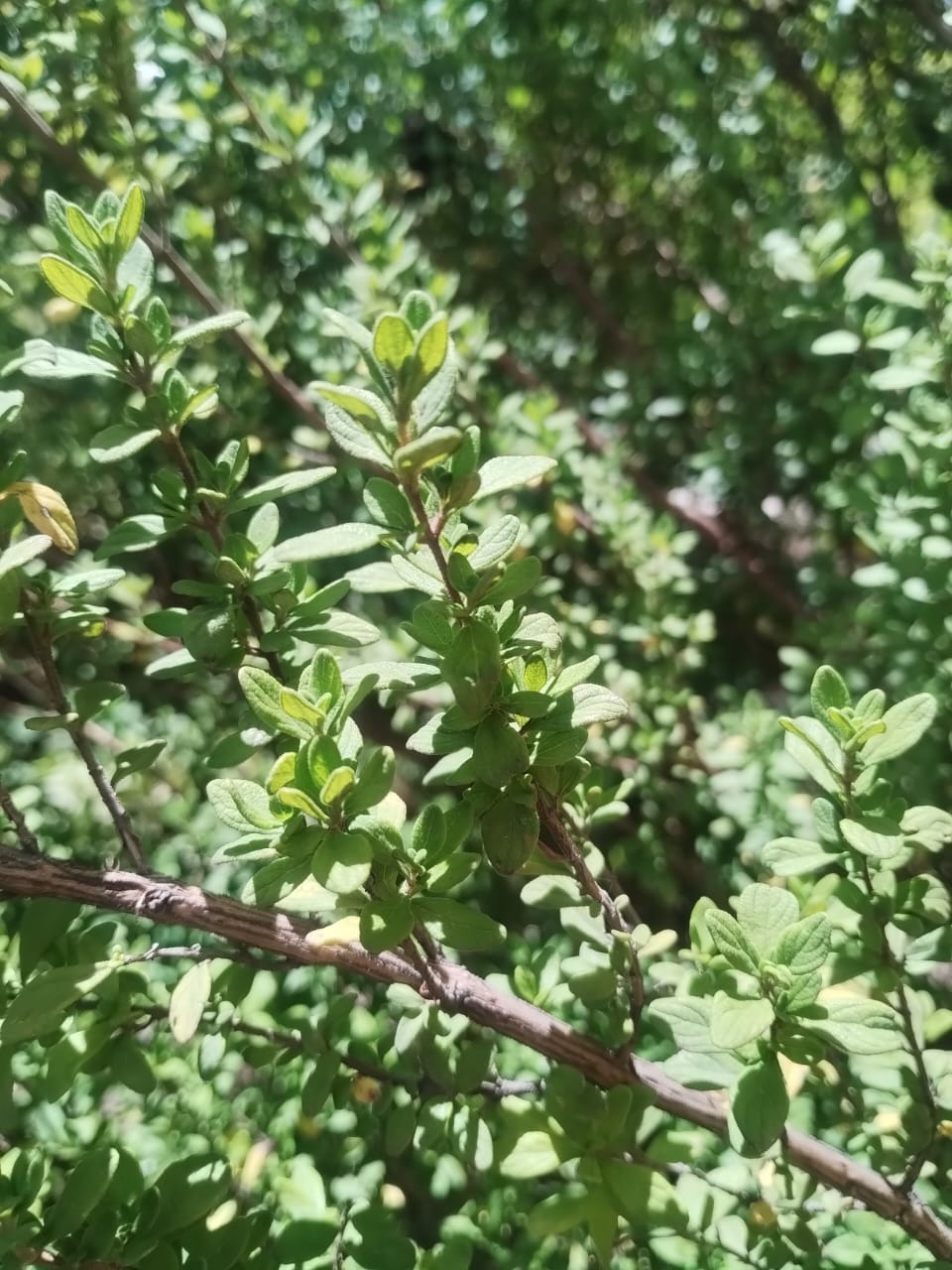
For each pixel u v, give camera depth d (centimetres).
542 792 16
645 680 37
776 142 49
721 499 49
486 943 15
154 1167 24
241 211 39
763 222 45
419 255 44
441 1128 19
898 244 42
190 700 42
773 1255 20
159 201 33
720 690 42
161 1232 17
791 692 41
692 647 38
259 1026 22
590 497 39
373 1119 24
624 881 40
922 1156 18
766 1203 20
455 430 12
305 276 42
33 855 16
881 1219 23
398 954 17
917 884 19
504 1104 19
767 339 43
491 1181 23
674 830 38
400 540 15
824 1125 26
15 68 30
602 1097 18
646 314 57
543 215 59
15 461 19
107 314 17
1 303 34
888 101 47
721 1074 17
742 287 47
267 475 38
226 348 37
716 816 39
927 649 31
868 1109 22
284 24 44
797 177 49
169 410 18
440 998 17
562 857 17
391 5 52
